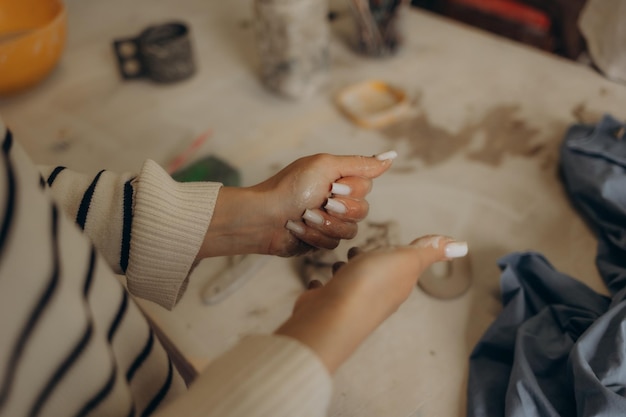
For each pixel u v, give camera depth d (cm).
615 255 49
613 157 52
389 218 54
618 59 67
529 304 46
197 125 67
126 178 41
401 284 33
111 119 68
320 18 64
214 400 26
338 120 66
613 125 55
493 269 50
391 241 52
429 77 71
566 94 66
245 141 64
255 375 27
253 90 71
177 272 40
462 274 49
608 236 49
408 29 79
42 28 67
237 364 27
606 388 36
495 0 90
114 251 40
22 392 24
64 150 65
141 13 88
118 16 87
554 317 44
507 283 45
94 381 27
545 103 65
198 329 47
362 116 65
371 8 70
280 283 50
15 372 23
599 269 48
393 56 74
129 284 40
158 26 72
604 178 50
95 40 82
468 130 63
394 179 58
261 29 64
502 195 55
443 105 66
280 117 67
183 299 49
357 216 45
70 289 25
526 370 39
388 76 71
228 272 50
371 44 72
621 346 38
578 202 53
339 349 29
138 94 72
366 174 45
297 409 26
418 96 68
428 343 45
